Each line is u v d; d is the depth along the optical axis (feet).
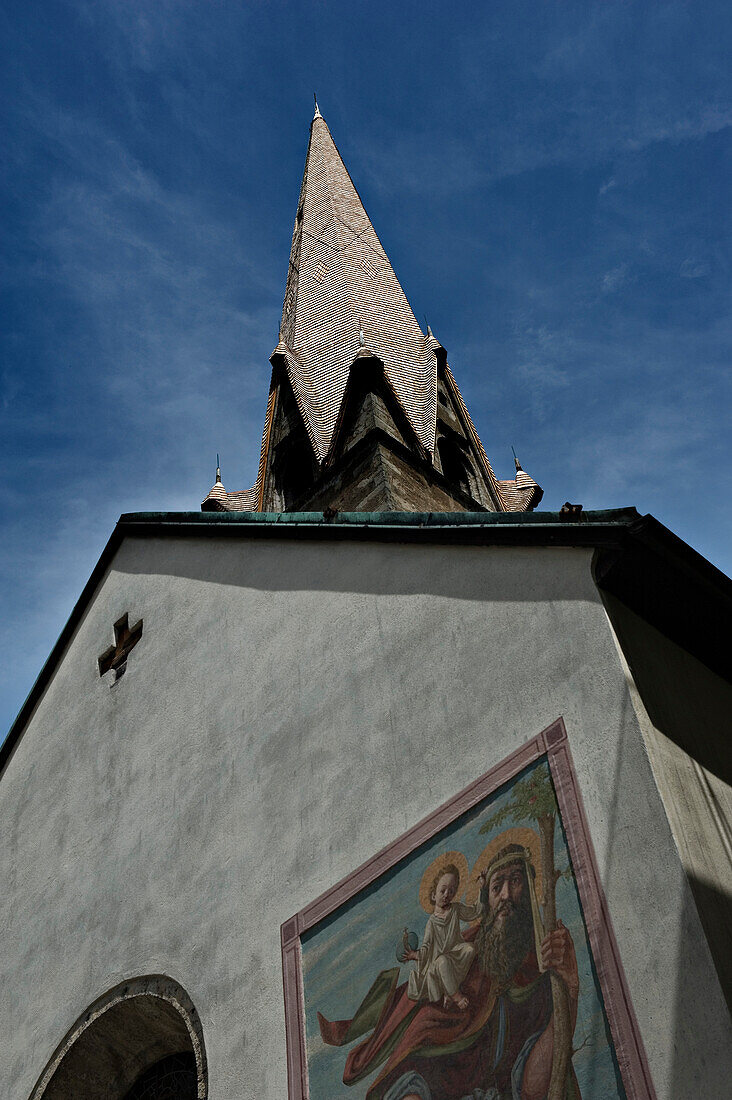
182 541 49.39
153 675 45.91
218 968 34.24
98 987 38.45
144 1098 38.11
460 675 32.45
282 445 76.38
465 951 27.81
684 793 26.84
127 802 42.91
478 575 33.91
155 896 38.58
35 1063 38.83
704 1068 22.48
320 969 30.96
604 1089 23.53
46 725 51.29
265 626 41.24
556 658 30.17
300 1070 29.68
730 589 31.09
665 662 30.83
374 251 88.07
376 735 33.83
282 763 36.68
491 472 78.64
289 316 83.92
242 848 36.17
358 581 38.22
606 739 27.78
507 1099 24.90
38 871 45.42
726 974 23.48
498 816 28.99
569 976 25.41
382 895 30.60
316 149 101.40
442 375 79.51
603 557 30.78
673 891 24.72
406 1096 26.84
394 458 68.08
